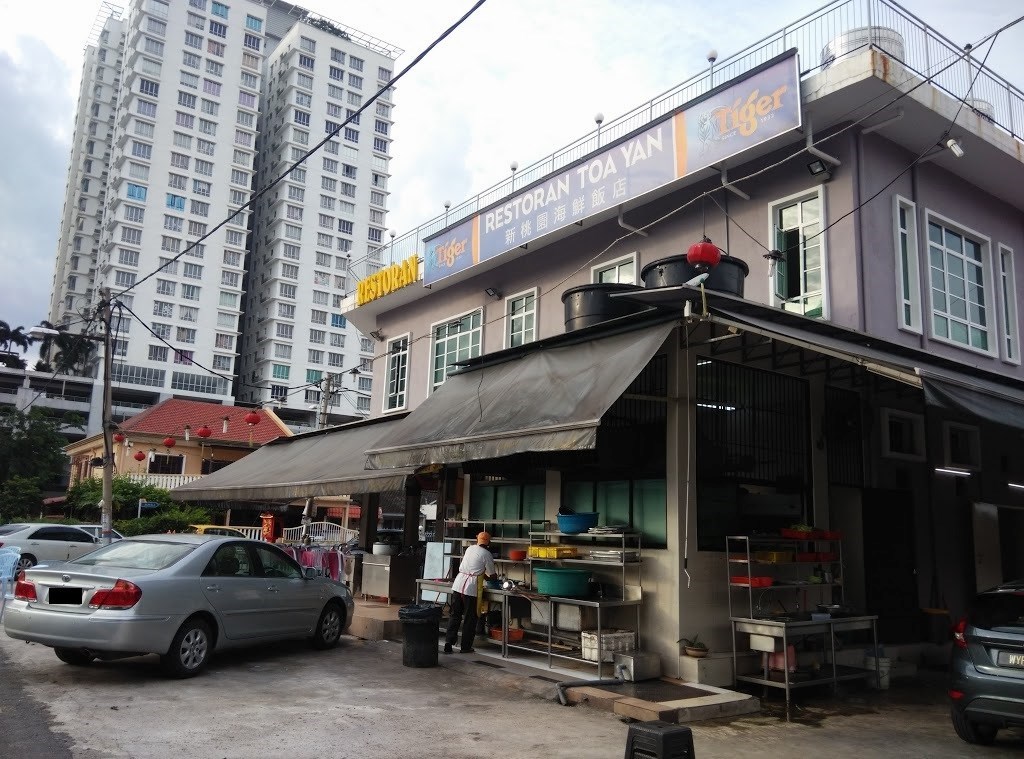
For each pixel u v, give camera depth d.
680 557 8.42
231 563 8.88
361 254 90.31
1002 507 13.11
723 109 11.98
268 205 88.69
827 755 6.09
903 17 11.41
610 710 7.21
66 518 27.56
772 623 7.89
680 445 8.66
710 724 6.95
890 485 11.23
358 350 88.62
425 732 6.23
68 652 8.35
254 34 86.44
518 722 6.68
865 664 9.25
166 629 7.69
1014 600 6.45
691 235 13.13
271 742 5.75
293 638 9.60
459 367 11.52
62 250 95.12
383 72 96.00
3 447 38.22
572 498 10.19
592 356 8.74
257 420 20.78
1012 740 6.74
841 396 10.67
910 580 11.20
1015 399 8.49
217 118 82.81
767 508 9.47
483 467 10.64
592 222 14.72
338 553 15.22
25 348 71.81
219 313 80.50
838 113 11.17
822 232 11.27
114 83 91.50
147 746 5.50
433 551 12.42
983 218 13.56
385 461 9.96
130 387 74.69
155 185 78.31
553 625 9.69
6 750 5.26
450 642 9.84
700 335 9.01
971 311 13.09
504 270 17.23
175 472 34.59
